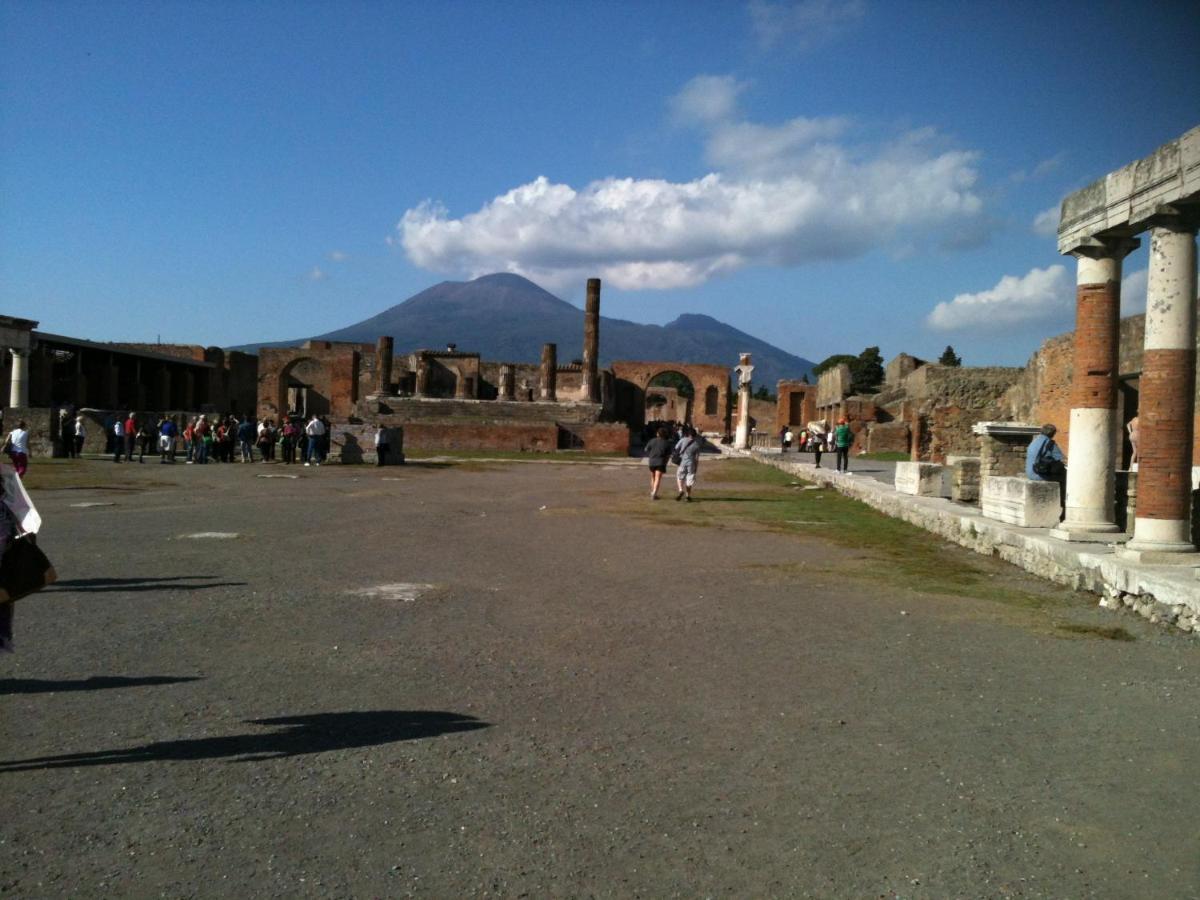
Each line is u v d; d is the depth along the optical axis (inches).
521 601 368.5
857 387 2738.7
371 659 273.1
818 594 394.9
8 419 1397.6
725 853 153.6
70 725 209.8
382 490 945.5
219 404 2856.8
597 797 175.3
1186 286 394.0
